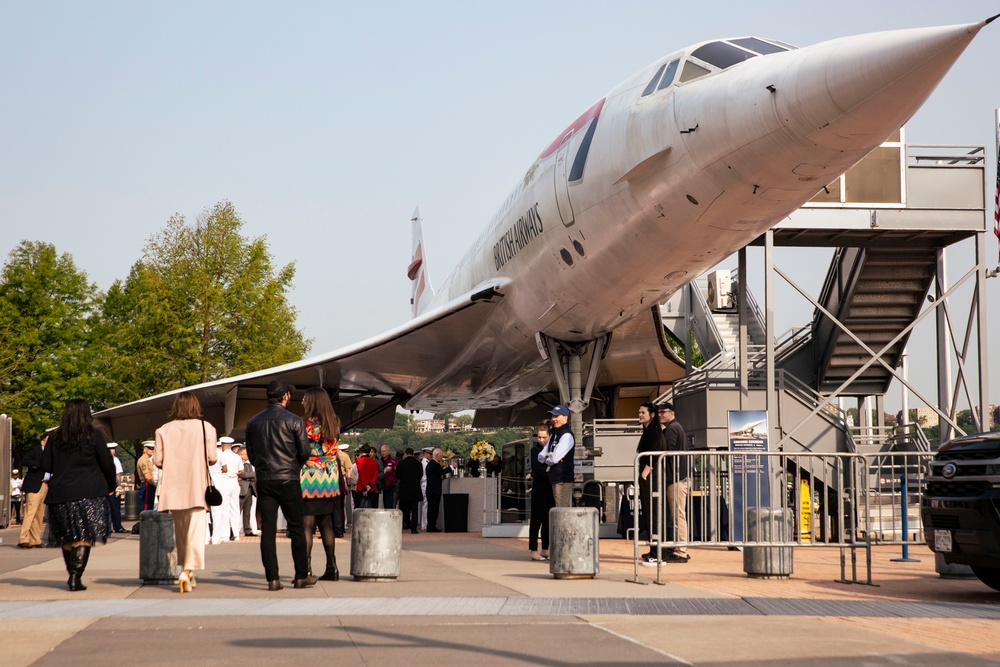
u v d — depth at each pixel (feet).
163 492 25.05
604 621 18.98
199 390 65.77
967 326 50.98
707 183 32.07
